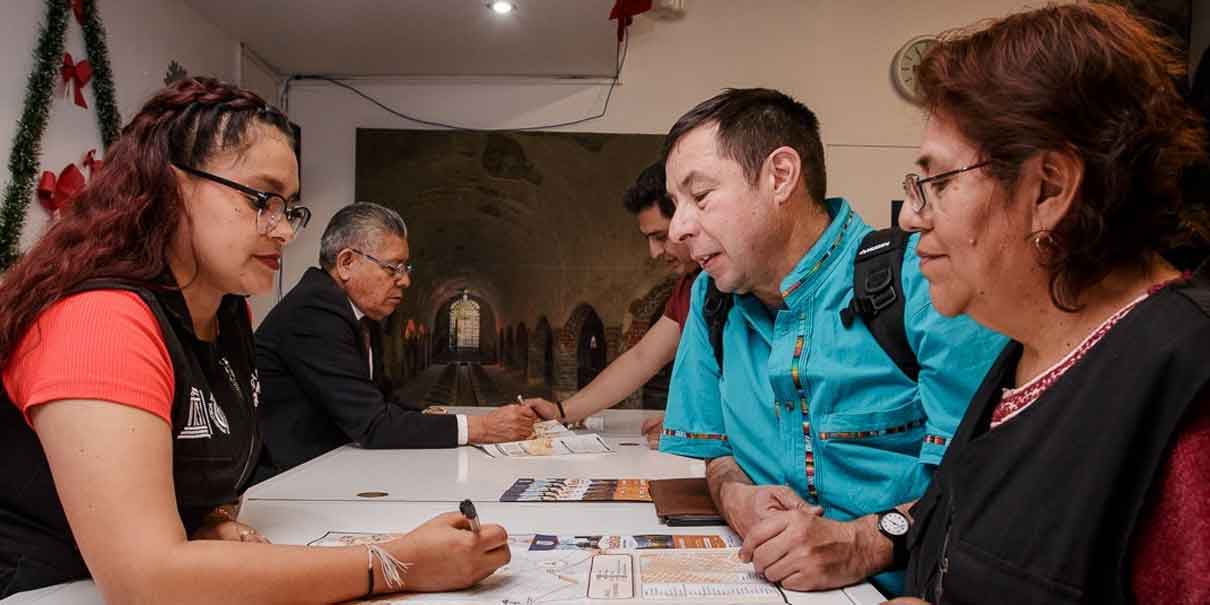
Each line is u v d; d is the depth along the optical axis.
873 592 0.91
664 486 1.46
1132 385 0.58
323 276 2.30
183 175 0.96
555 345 3.88
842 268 1.19
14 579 0.90
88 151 2.44
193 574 0.77
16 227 2.09
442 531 0.90
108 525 0.77
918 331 1.07
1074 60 0.62
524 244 3.89
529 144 3.88
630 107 3.88
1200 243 0.66
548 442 2.12
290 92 3.86
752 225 1.18
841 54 3.84
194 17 3.02
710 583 0.93
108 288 0.87
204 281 1.02
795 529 0.93
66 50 2.34
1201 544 0.55
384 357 3.83
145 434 0.81
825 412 1.17
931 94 0.71
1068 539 0.60
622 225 3.88
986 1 3.82
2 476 0.89
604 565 1.00
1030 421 0.67
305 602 0.82
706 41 3.87
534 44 3.37
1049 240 0.65
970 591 0.68
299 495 1.49
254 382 1.24
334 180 3.88
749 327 1.32
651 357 2.62
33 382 0.83
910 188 0.75
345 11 3.00
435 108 3.89
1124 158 0.61
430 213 3.88
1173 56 0.65
